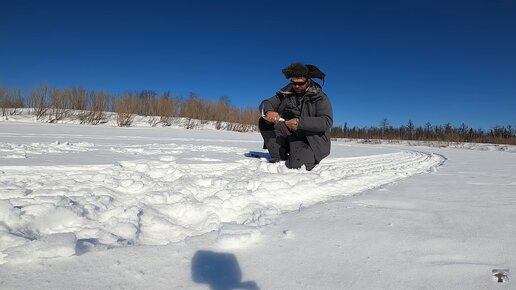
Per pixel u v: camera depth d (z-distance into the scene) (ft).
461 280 4.67
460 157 32.71
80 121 81.71
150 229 6.68
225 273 4.79
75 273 4.64
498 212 8.27
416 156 31.50
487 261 5.29
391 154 32.09
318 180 11.80
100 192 8.68
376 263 5.19
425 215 7.88
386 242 6.04
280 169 14.07
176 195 8.56
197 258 5.20
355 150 37.37
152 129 72.54
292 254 5.47
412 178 14.60
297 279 4.68
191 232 6.67
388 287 4.49
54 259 4.98
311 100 14.79
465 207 8.79
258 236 6.04
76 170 12.33
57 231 6.19
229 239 5.72
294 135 14.90
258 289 4.41
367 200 9.35
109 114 88.38
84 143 25.02
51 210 6.45
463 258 5.40
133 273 4.70
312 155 14.39
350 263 5.18
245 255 5.38
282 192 9.51
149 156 18.03
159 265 4.95
